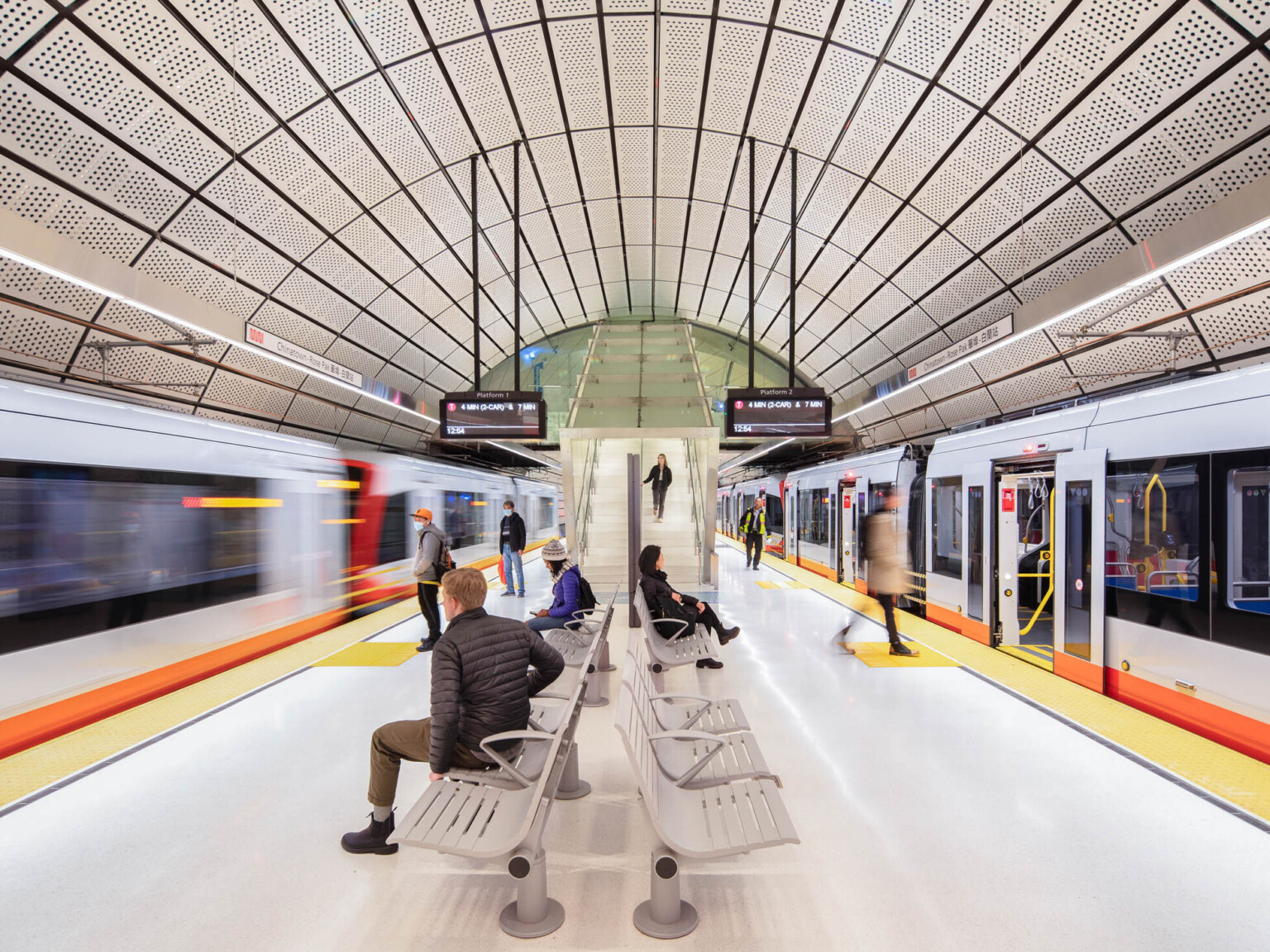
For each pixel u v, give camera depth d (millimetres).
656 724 3014
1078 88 6094
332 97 7270
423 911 2441
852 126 8250
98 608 4629
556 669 2896
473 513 14703
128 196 6855
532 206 11859
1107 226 7133
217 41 6043
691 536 12820
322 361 7492
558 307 18750
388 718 4551
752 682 5410
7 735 3939
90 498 4633
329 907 2459
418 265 11703
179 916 2402
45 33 5273
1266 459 3840
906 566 9094
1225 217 3961
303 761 3812
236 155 7285
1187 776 3580
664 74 8336
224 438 6133
